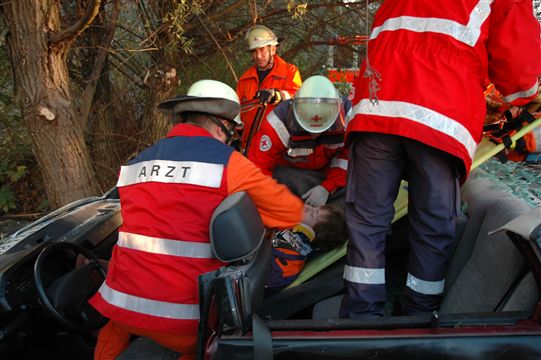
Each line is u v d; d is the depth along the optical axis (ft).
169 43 14.29
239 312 5.16
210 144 6.12
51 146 12.73
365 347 4.76
